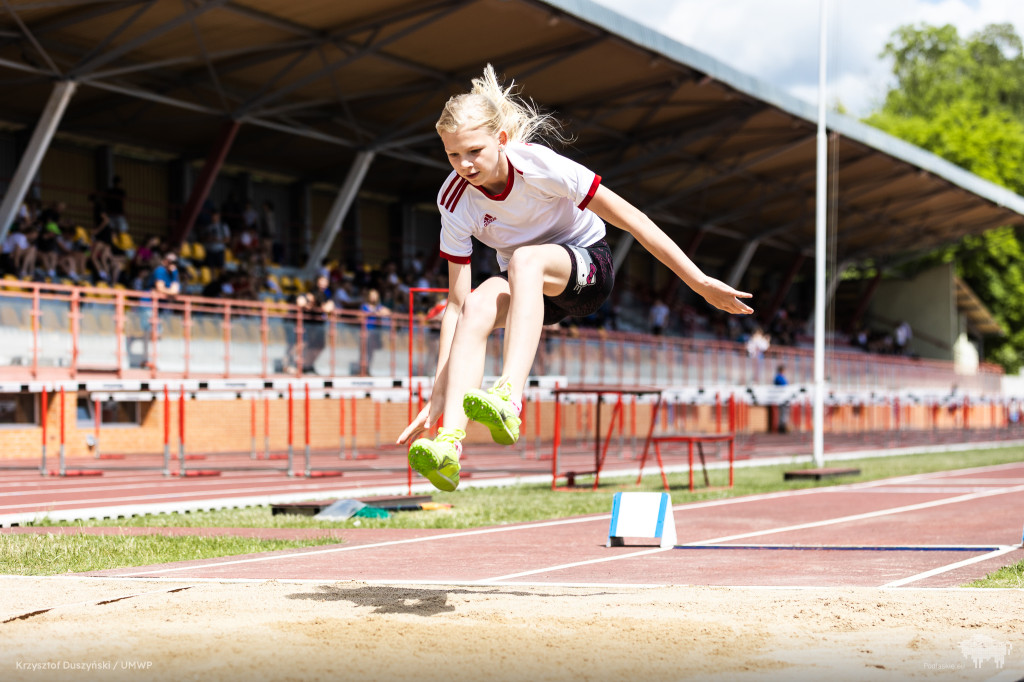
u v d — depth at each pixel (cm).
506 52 2072
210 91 2209
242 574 553
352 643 350
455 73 2192
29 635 362
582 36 2005
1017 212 3878
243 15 1780
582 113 2488
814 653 345
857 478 1491
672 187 3281
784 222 3900
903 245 4397
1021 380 4350
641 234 373
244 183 2753
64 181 2370
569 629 380
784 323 4191
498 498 1131
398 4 1802
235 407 2033
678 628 384
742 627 389
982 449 2692
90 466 1537
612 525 718
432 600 448
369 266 2812
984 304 5553
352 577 543
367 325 2030
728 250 4344
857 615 416
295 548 694
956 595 469
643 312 3534
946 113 5772
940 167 3303
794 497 1177
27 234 1819
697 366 2786
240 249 2342
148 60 2006
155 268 1870
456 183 388
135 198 2517
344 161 2792
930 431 3950
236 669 312
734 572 575
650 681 303
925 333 4769
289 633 366
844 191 3491
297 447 2152
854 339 4431
